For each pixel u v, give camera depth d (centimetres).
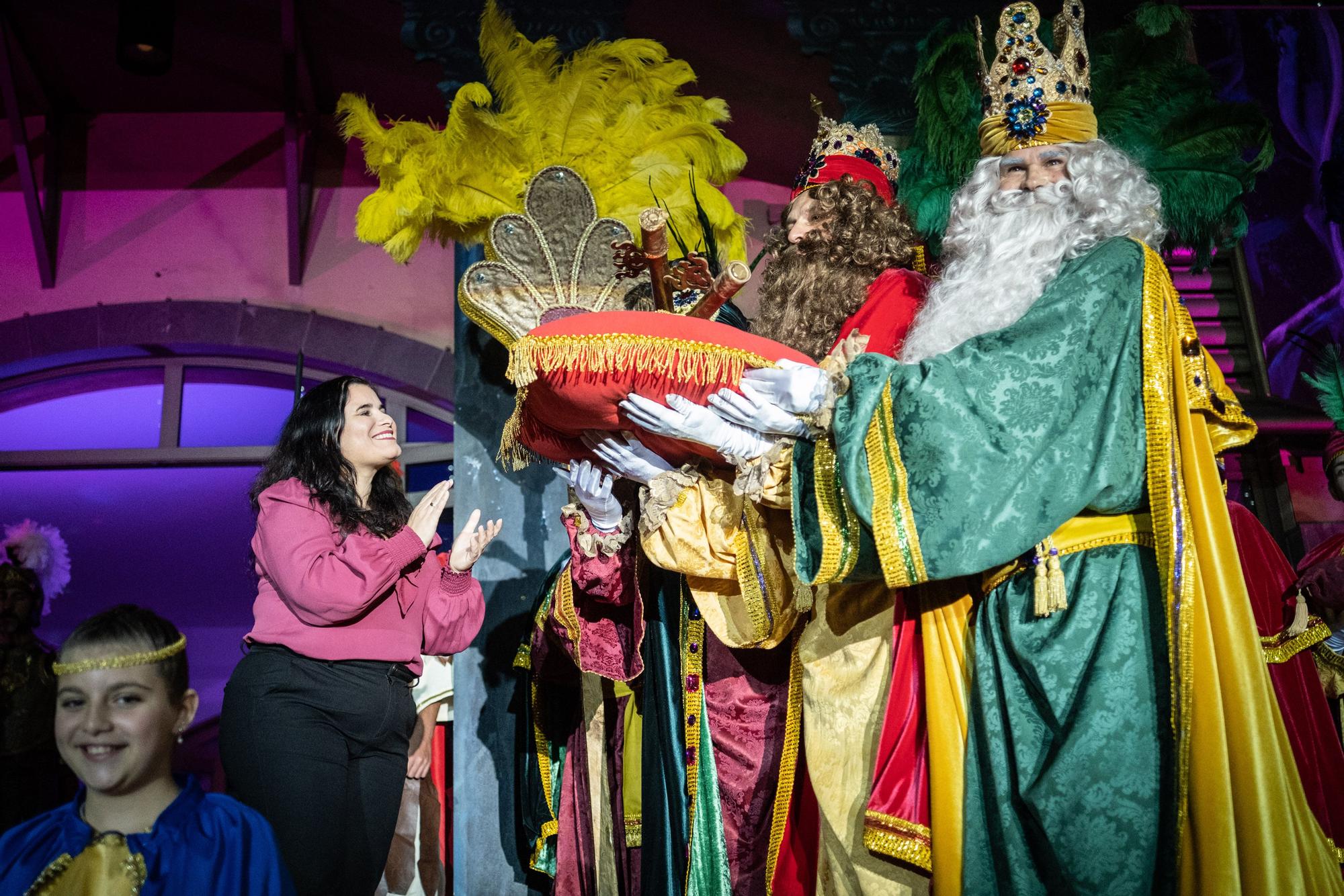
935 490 214
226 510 691
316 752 264
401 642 285
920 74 371
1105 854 201
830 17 502
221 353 631
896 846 218
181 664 210
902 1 504
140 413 653
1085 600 216
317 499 287
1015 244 243
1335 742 352
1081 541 221
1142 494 221
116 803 203
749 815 264
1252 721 204
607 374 232
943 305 245
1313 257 569
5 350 611
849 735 238
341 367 629
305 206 630
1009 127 257
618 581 280
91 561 677
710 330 233
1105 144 256
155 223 629
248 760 261
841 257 282
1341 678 382
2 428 645
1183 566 211
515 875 369
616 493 285
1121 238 238
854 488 217
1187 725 204
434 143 376
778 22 544
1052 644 213
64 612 668
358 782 275
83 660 202
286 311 618
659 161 379
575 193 362
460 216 374
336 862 263
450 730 437
